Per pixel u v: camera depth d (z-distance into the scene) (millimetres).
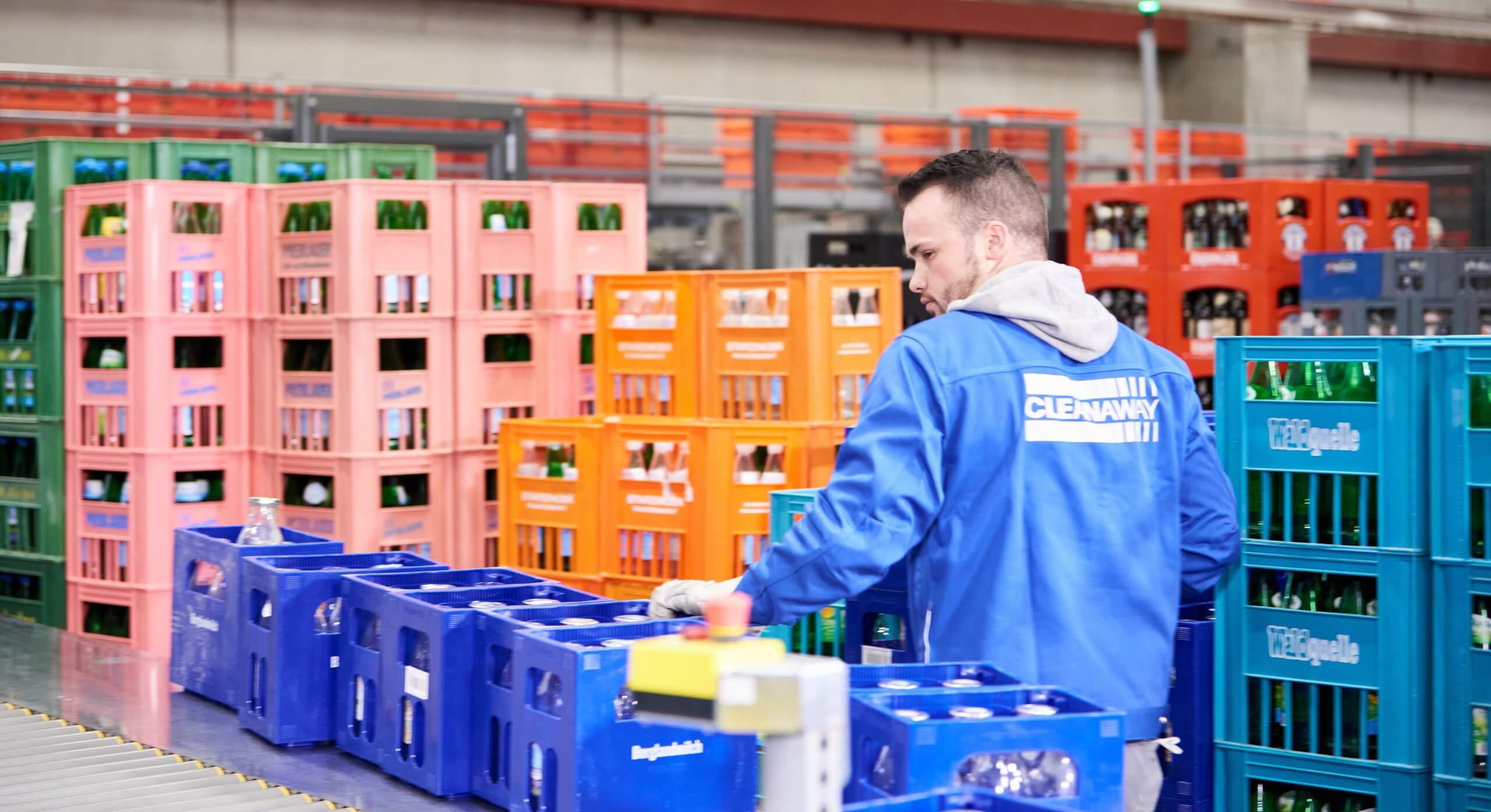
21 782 2389
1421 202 7652
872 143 12617
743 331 4375
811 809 1409
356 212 5031
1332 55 18078
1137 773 2488
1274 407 2801
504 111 8727
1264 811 2930
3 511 5848
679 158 11266
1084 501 2420
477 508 5324
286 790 2373
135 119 8234
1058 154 11531
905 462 2303
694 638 1499
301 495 5551
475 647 2334
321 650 2654
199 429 5395
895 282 4434
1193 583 2734
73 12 11273
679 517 4289
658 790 2113
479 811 2291
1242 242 7371
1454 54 19250
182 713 2857
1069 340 2432
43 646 3436
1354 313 5934
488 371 5324
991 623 2363
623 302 4676
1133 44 16797
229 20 11992
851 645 2986
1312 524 2775
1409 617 2678
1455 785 2664
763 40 14789
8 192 5887
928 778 1754
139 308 5281
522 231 5383
